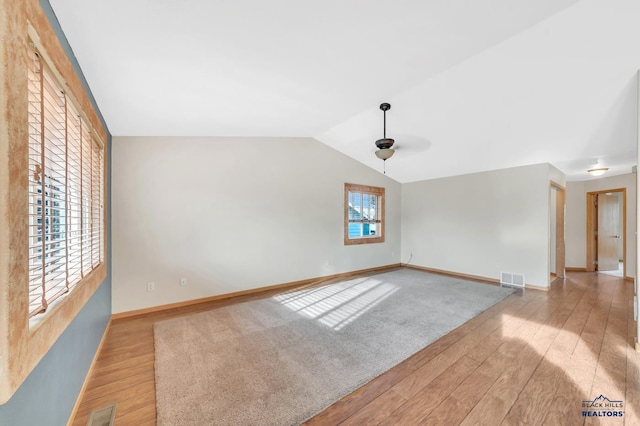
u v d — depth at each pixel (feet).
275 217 14.53
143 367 6.99
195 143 12.12
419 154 15.80
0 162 2.53
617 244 20.36
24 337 2.88
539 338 8.56
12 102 2.66
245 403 5.57
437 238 19.48
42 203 3.51
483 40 6.55
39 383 3.68
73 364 5.21
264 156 14.15
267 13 4.84
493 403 5.54
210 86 7.52
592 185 19.45
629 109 9.00
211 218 12.48
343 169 17.72
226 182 12.92
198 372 6.67
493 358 7.35
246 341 8.37
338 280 16.51
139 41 5.26
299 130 13.51
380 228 20.27
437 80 8.89
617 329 9.25
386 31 5.82
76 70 5.59
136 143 10.79
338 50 6.40
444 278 17.11
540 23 6.11
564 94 8.80
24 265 2.88
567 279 17.12
